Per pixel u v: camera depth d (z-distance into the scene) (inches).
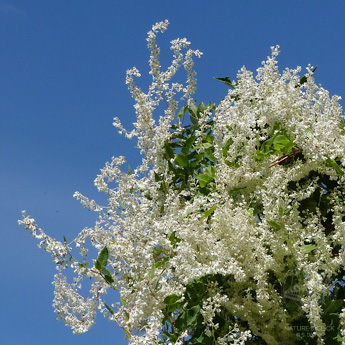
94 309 108.0
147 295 102.7
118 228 115.6
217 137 126.9
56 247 104.6
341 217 111.0
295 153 123.0
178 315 115.6
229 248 110.6
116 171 116.7
